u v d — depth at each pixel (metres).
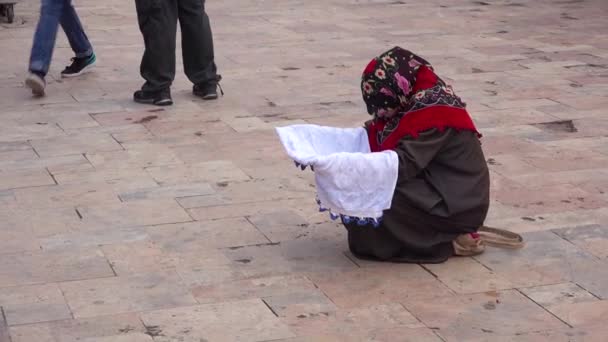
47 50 13.02
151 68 12.79
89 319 7.03
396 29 18.56
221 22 19.17
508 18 19.83
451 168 7.83
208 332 6.85
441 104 7.70
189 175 10.16
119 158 10.70
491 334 6.86
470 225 7.95
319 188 7.66
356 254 8.14
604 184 9.99
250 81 14.27
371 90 7.81
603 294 7.50
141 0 12.52
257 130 11.78
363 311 7.20
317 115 12.45
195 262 8.05
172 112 12.57
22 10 20.42
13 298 7.36
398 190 7.73
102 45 16.84
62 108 12.73
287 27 18.69
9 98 13.21
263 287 7.59
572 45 17.06
